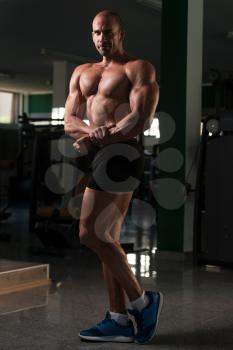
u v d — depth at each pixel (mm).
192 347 2490
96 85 2465
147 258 5297
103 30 2396
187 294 3666
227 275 4426
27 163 11914
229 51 9719
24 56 10469
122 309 2566
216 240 4727
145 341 2512
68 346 2473
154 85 2379
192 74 5273
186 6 5199
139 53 10195
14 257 5145
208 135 4793
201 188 4879
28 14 7523
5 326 2797
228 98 5340
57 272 4418
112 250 2438
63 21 7867
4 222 8352
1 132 13922
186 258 5191
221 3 6727
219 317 3053
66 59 10648
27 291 3664
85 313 3084
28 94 15703
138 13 7344
